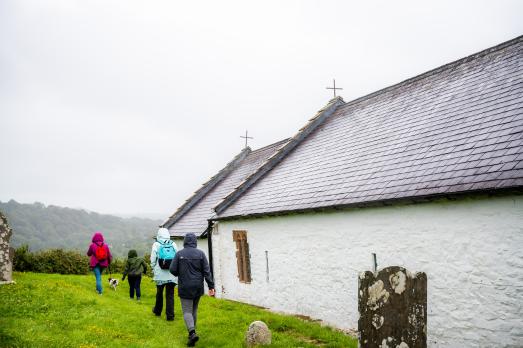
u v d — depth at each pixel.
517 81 11.60
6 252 13.33
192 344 9.28
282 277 16.00
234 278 19.64
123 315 11.23
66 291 13.20
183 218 29.88
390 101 17.28
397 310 7.14
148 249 106.19
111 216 166.00
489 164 9.41
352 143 16.61
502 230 8.69
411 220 10.72
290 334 11.11
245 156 33.56
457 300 9.52
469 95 12.98
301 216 14.96
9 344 7.49
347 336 10.98
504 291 8.62
